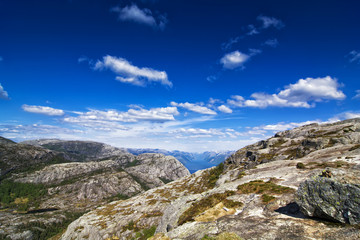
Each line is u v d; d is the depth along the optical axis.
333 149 52.72
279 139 99.00
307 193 16.44
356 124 72.38
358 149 44.06
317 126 101.25
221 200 28.86
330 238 12.49
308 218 16.14
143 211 80.88
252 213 20.80
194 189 93.44
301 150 67.12
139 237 63.72
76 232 83.12
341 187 14.32
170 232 20.97
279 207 20.38
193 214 28.66
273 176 38.81
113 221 79.69
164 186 116.69
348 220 13.27
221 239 14.21
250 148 112.06
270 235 14.65
